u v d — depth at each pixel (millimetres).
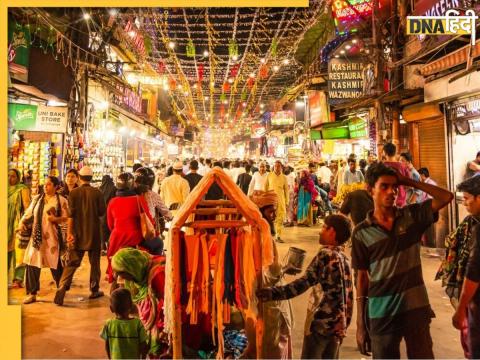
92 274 6371
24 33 7703
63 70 8984
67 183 7352
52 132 8883
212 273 3156
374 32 10953
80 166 10500
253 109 41750
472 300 3223
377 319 2904
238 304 3023
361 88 14609
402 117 11133
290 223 14445
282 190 11000
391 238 2902
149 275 3498
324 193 15281
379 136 10766
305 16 16375
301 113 28562
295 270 3541
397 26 11641
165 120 33844
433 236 9531
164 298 3166
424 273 7355
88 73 11219
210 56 18812
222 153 69875
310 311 3127
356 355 4301
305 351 3104
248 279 3006
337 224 3107
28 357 4254
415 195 6508
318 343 3043
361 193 5625
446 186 9234
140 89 19469
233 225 3072
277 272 3387
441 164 9547
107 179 9188
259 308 3004
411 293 2871
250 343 3182
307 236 11992
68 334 4871
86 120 11086
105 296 6441
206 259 3053
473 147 8430
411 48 11070
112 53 15688
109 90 12891
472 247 3092
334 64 14742
